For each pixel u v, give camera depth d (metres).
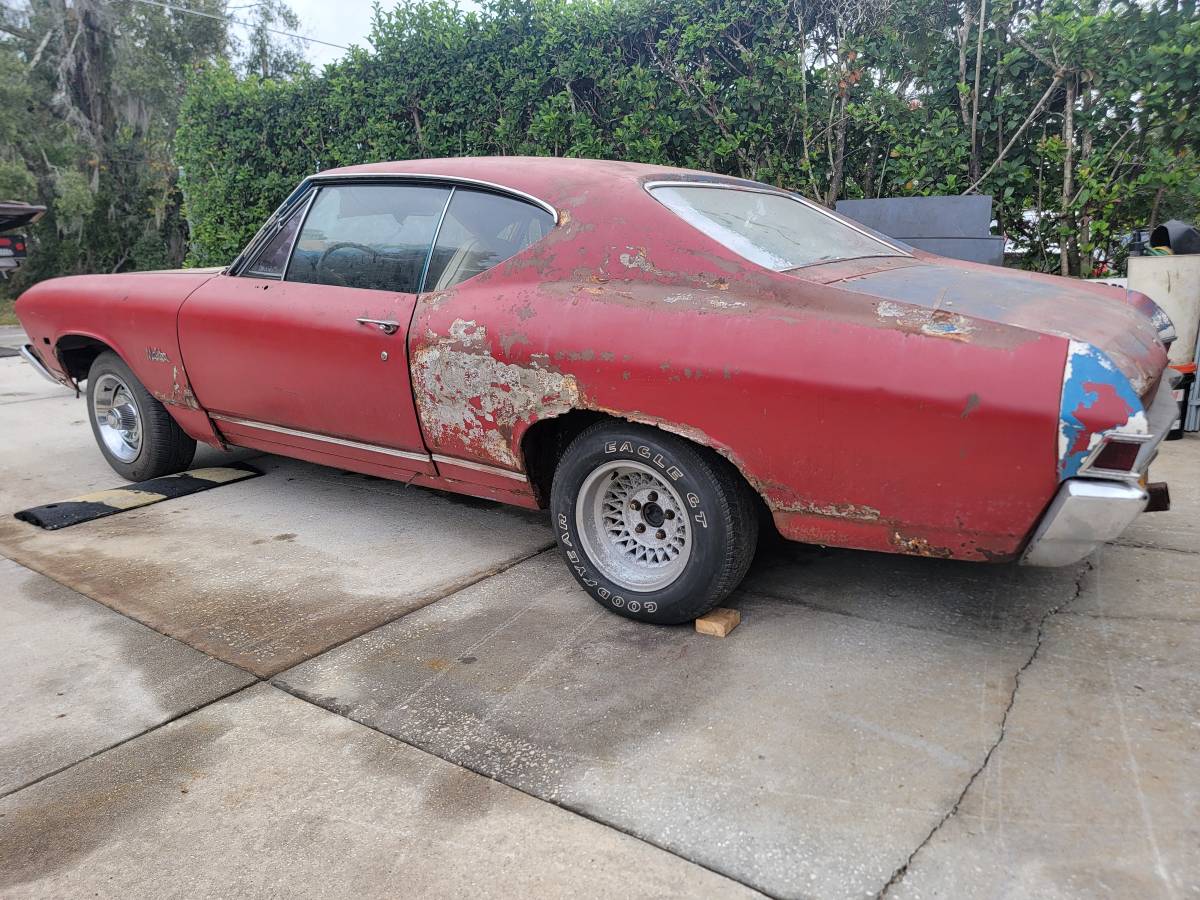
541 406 2.90
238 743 2.36
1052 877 1.78
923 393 2.25
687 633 2.89
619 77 7.30
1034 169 6.11
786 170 6.80
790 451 2.46
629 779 2.15
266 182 10.30
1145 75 5.28
